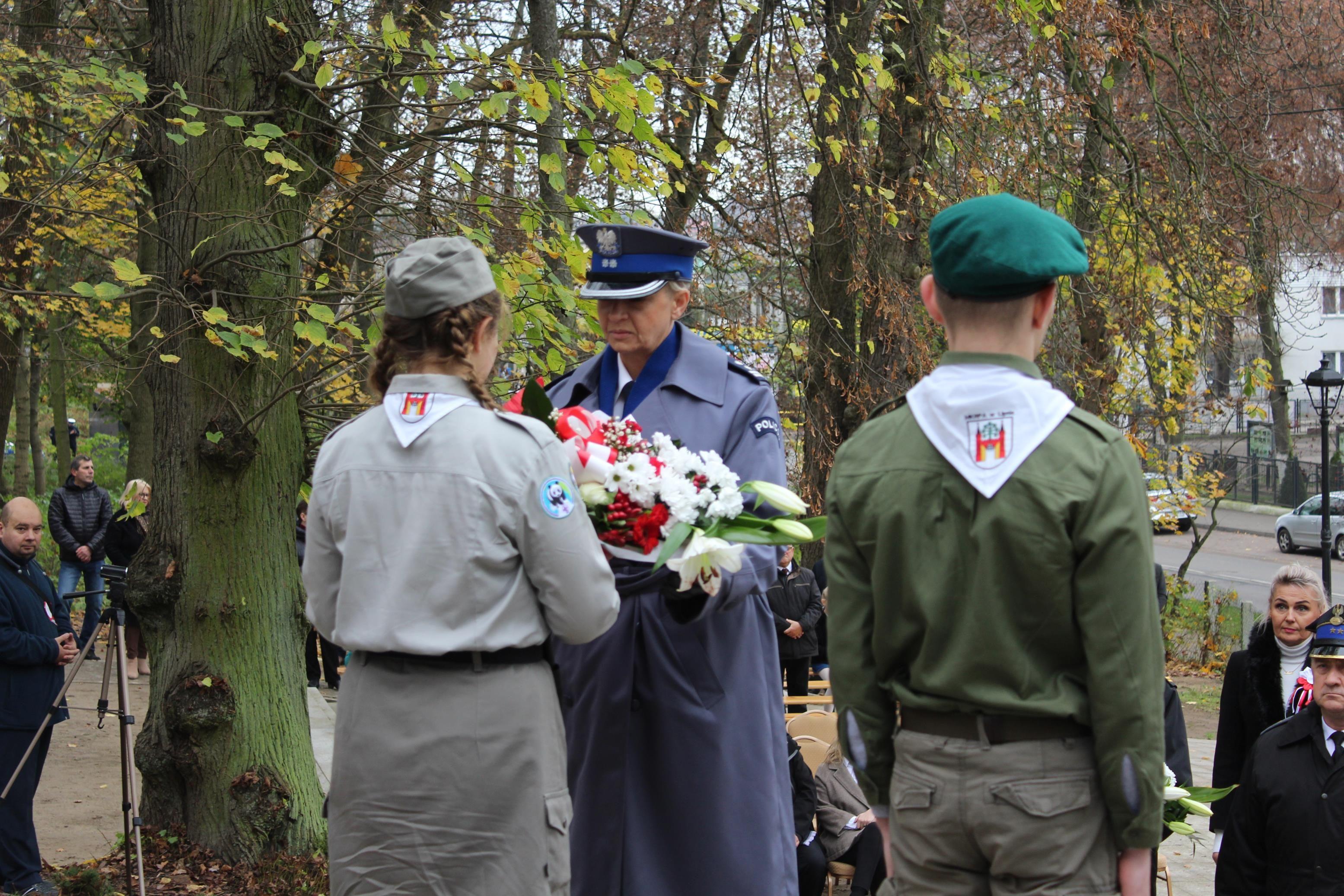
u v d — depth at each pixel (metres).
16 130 10.41
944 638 1.88
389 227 6.54
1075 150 10.77
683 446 2.78
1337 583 22.41
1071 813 1.84
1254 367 12.77
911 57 9.56
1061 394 1.90
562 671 2.87
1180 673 15.14
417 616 2.16
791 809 2.96
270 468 5.38
